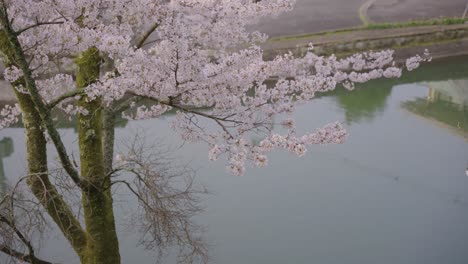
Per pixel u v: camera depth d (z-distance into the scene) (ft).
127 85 19.97
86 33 19.35
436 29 61.00
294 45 55.57
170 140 41.24
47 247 32.91
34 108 23.57
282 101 21.99
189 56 19.53
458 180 41.68
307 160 43.96
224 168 41.65
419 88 56.70
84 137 23.45
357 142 46.39
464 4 69.05
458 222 37.40
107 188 23.86
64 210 24.00
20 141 44.11
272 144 20.90
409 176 41.93
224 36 21.83
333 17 64.18
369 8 67.46
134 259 32.19
